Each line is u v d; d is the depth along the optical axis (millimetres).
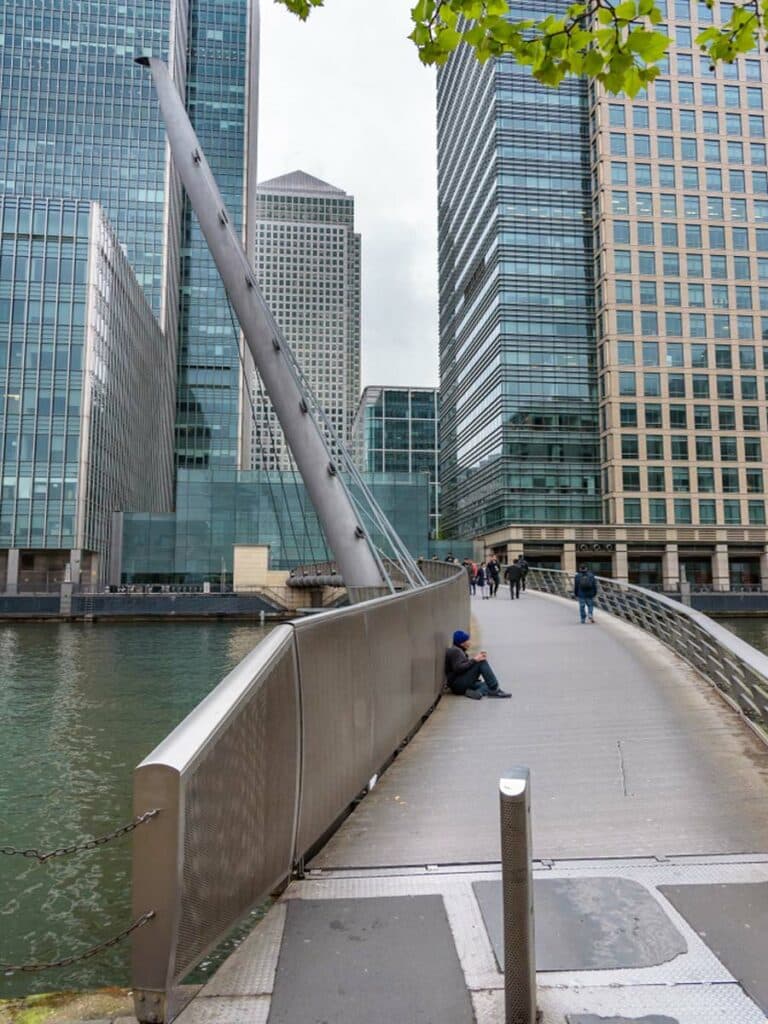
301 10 5062
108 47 107688
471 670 9844
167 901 2746
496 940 3426
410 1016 2836
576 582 18312
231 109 130500
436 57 4957
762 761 6602
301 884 4094
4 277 72062
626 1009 2893
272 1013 2855
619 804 5551
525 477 74875
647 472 74062
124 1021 2824
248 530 67062
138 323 92625
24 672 31719
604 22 4570
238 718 3365
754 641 44562
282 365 24109
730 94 79250
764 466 75688
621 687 10109
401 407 158500
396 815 5348
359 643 5770
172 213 113250
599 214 76812
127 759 16969
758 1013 2863
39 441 70500
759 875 4160
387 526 25109
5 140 103625
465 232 93438
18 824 12391
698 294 76875
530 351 76312
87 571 73188
